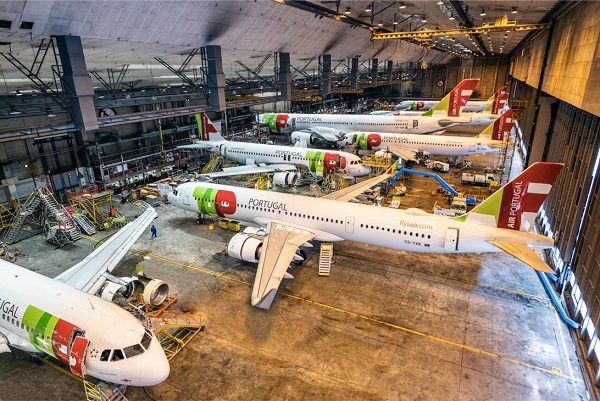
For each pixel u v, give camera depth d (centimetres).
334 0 3631
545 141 4556
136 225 3053
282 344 2200
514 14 4100
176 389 1889
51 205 3634
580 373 1995
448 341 2228
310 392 1866
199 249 3388
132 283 2500
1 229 3712
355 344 2200
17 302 1898
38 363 2080
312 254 3297
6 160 4034
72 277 2395
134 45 3534
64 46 2945
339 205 3067
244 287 2789
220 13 3659
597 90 2144
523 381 1938
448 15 4384
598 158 2358
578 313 2336
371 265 3117
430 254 3312
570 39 3081
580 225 2536
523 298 2662
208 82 4506
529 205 2438
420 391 1873
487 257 3256
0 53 2962
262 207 3319
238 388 1892
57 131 3328
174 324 2233
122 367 1647
